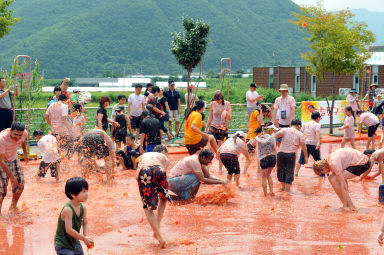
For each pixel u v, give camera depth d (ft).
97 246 20.61
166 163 22.99
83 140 35.04
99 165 39.52
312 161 46.88
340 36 65.87
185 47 59.06
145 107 50.75
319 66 67.41
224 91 186.80
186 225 24.02
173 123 67.82
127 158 40.81
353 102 69.15
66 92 46.11
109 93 423.64
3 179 26.13
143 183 21.71
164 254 19.53
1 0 68.85
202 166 30.63
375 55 150.82
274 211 27.20
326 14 66.18
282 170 32.91
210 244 20.86
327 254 19.47
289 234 22.44
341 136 63.31
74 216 17.21
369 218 25.48
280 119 46.01
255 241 21.27
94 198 29.91
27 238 21.88
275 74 203.21
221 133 42.57
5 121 42.57
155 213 26.61
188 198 29.81
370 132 50.85
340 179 27.73
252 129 40.70
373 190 33.35
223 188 30.66
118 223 24.32
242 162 45.80
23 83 58.54
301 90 191.72
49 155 34.94
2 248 20.43
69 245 17.35
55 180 35.96
